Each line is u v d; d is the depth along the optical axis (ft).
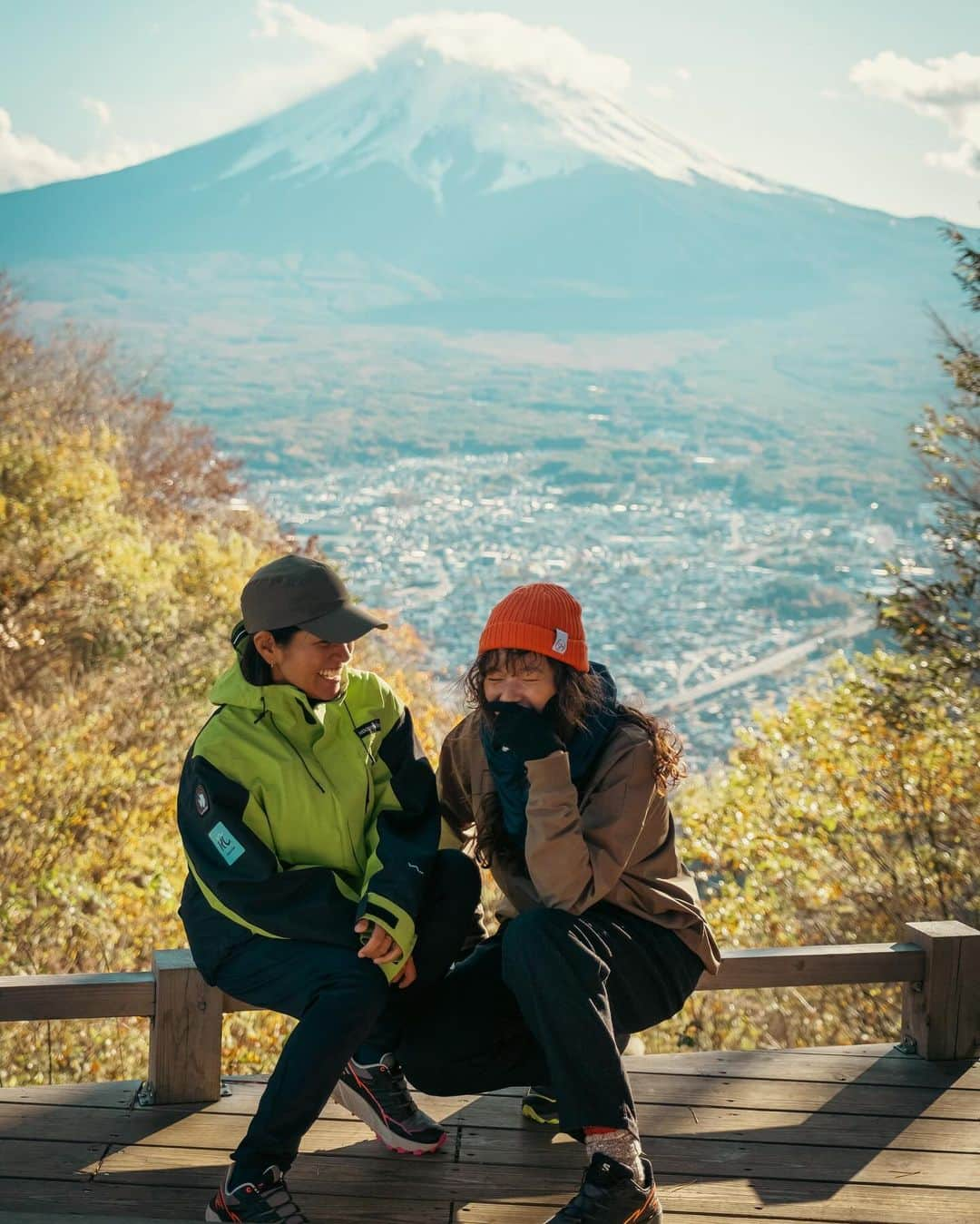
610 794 7.39
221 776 7.25
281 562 7.41
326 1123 8.32
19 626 35.94
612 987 7.36
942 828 28.99
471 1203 7.45
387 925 6.97
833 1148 8.14
